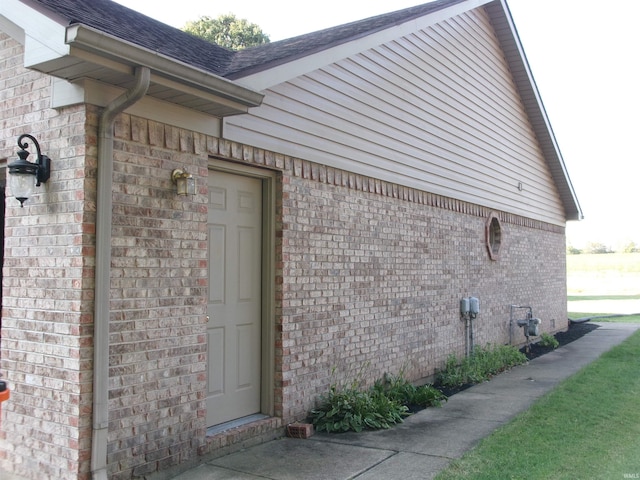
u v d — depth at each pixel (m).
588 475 4.34
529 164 13.21
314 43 6.69
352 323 6.75
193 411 4.69
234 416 5.42
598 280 48.19
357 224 6.94
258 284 5.74
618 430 5.63
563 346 12.59
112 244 4.13
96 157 4.03
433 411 6.66
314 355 6.11
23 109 4.39
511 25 11.02
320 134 6.35
